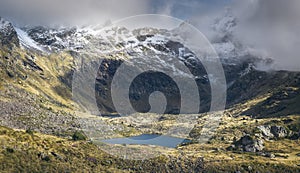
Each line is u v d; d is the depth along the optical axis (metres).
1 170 163.50
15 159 175.12
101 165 198.00
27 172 169.88
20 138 199.00
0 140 186.25
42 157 187.25
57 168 182.50
